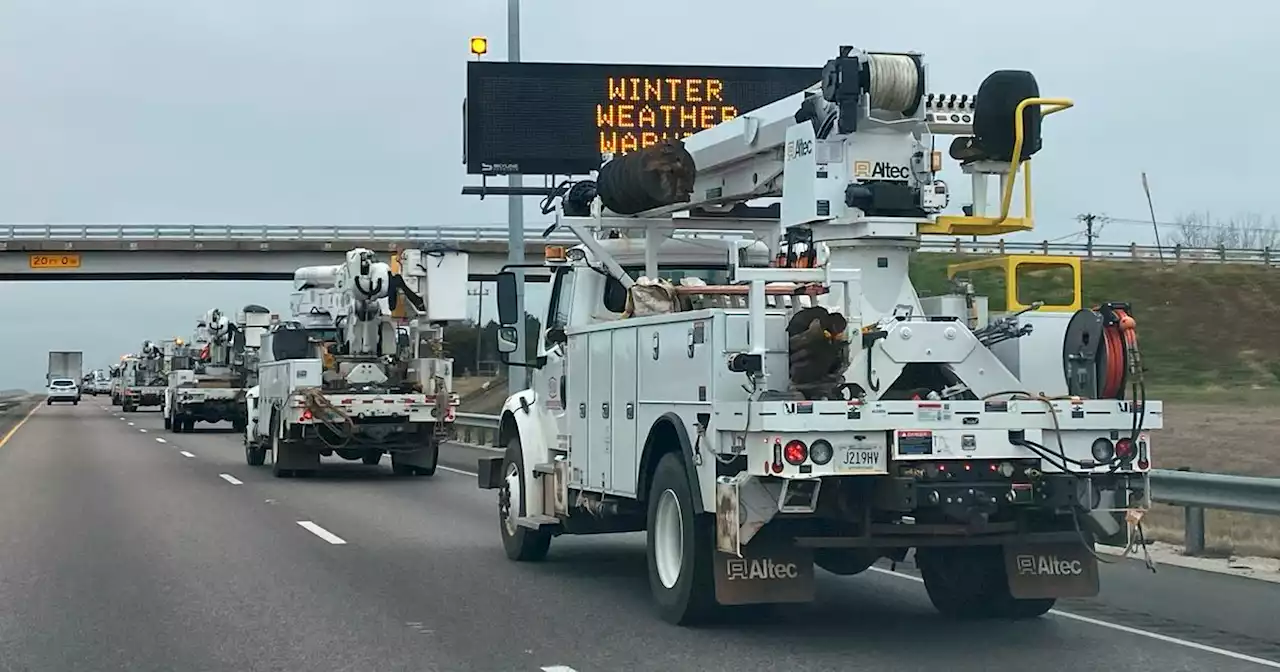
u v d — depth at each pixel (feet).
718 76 78.28
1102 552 44.39
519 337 47.55
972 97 30.96
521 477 42.27
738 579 28.71
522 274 47.62
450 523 54.90
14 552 45.39
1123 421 28.25
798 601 28.99
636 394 33.01
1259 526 50.16
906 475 27.07
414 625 32.07
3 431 156.87
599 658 28.27
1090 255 235.81
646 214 40.04
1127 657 28.30
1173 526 50.65
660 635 30.68
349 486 74.28
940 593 33.30
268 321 126.52
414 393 80.38
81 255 191.83
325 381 80.12
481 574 40.32
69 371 400.47
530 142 77.15
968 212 31.19
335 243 192.54
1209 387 177.27
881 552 32.89
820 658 28.17
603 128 77.46
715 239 41.34
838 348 27.89
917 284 33.40
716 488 28.37
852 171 30.81
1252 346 196.75
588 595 36.37
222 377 152.66
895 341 28.68
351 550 46.03
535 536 42.34
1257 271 226.79
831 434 26.86
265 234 191.93
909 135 31.09
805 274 29.58
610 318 39.86
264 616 33.37
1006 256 30.78
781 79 78.89
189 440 132.98
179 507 61.62
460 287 81.41
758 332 28.09
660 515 31.86
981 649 29.14
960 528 28.58
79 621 32.78
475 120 76.64
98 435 145.38
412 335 82.17
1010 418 27.61
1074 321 29.45
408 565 42.29
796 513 27.30
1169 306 211.61
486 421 106.83
